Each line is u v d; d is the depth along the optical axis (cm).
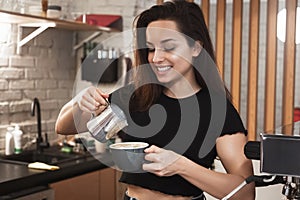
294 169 82
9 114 328
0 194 230
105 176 304
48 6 319
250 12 279
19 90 337
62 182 270
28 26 338
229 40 496
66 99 387
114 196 311
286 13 265
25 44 342
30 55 347
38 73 356
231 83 288
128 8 379
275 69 275
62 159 309
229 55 495
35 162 303
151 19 111
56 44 375
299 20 328
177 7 113
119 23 380
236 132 129
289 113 270
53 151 327
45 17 304
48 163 288
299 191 97
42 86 361
